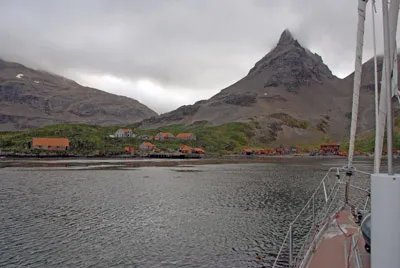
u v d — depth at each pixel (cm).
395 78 880
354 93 1433
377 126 1009
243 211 4853
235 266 2764
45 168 12419
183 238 3512
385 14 636
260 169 13238
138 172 11400
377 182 536
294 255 2986
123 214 4656
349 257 1130
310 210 4825
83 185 7719
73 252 3066
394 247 515
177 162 18025
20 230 3766
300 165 16025
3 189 6912
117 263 2819
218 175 10544
